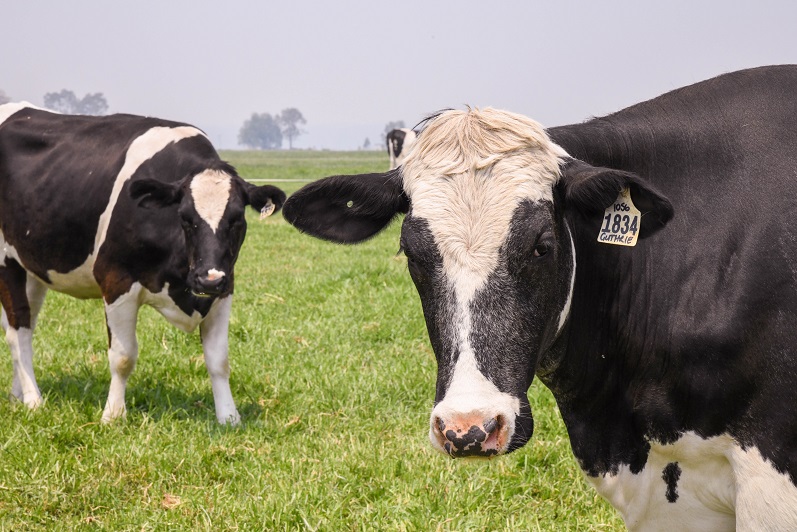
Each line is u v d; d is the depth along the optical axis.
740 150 3.63
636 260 3.78
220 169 7.41
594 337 3.89
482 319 3.30
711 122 3.75
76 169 7.77
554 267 3.45
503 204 3.40
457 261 3.36
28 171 8.05
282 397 7.64
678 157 3.77
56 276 7.98
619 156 3.87
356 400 7.40
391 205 3.80
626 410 3.89
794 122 3.59
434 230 3.41
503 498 5.64
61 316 10.66
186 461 6.21
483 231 3.37
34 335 9.61
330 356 8.55
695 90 3.91
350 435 6.58
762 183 3.53
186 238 7.14
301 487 5.72
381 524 5.32
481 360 3.27
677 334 3.61
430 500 5.52
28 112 8.63
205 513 5.41
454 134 3.57
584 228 3.82
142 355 8.69
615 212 3.53
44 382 8.08
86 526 5.36
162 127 7.86
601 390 3.94
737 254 3.50
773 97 3.69
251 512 5.44
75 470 5.97
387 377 7.82
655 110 3.93
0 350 9.28
